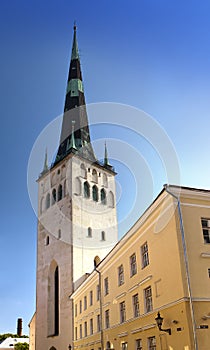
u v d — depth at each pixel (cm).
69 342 5050
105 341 3347
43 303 6053
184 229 2112
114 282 3191
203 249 2097
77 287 5109
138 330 2522
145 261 2559
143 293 2514
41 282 6247
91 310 4038
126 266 2905
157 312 2241
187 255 2050
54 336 5509
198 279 2003
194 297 1945
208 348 1830
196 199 2225
